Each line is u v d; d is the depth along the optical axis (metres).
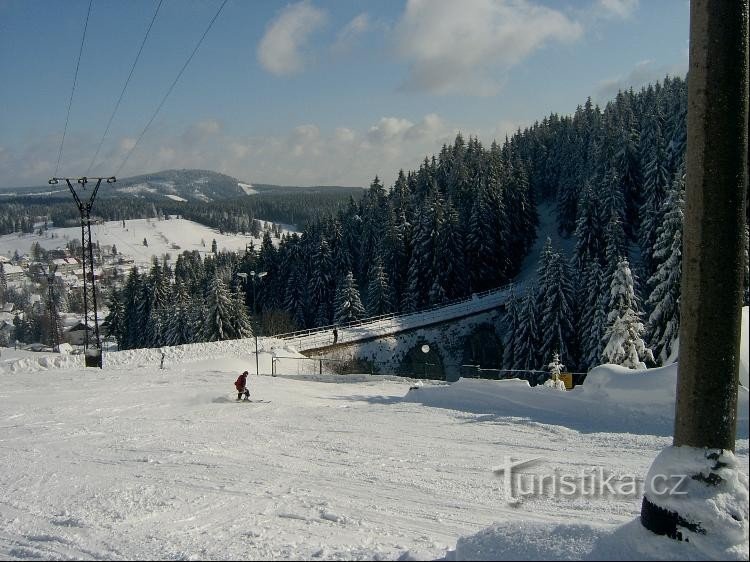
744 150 3.07
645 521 3.27
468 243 62.91
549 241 45.25
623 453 9.06
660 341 27.16
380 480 8.26
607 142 69.69
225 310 56.44
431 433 11.74
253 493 7.76
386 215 72.00
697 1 3.10
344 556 4.88
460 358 50.41
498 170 71.25
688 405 3.21
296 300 74.25
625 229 54.47
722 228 3.06
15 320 107.44
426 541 5.49
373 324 49.03
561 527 3.67
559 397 12.80
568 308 41.97
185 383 23.66
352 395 21.45
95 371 27.95
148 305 79.81
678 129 54.19
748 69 3.07
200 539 5.69
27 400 19.30
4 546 5.86
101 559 5.20
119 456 10.86
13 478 9.37
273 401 19.22
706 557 2.95
